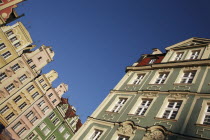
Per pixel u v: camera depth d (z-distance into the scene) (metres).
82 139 17.34
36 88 44.25
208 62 17.64
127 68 24.73
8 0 40.31
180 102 15.70
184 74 18.86
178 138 12.45
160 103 16.36
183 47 22.66
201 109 13.62
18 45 42.84
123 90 21.17
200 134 11.96
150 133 13.84
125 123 15.99
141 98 18.39
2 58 39.38
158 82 19.70
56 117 47.38
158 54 25.00
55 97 47.94
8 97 39.38
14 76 40.69
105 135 16.14
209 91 14.78
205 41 21.36
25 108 41.78
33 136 42.12
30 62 43.97
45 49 47.12
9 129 38.41
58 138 46.72
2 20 40.28
